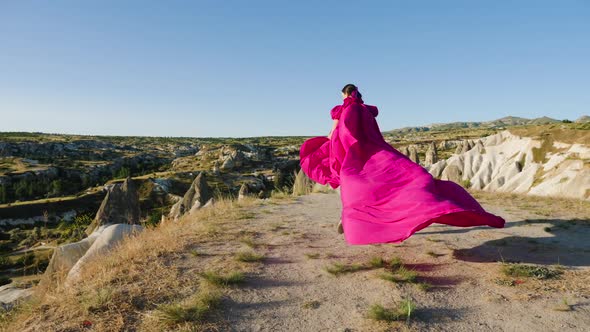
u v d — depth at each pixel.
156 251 6.57
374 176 6.23
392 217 5.57
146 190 100.50
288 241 7.48
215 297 4.53
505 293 4.76
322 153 7.75
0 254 43.59
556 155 32.44
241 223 9.34
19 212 82.38
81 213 88.38
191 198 35.00
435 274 5.45
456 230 8.23
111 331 3.86
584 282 5.05
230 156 132.88
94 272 5.70
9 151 164.88
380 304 4.48
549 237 7.55
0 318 4.85
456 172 39.91
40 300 4.99
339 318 4.18
